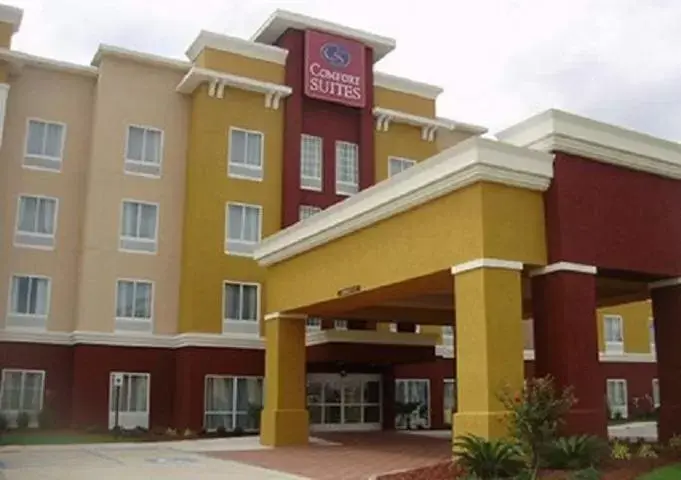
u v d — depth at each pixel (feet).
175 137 106.73
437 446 74.49
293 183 107.86
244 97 107.76
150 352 100.27
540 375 53.06
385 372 106.52
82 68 103.50
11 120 99.14
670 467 46.73
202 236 101.91
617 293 70.59
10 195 97.86
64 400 96.53
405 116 118.42
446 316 88.17
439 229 54.60
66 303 99.19
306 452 70.28
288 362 78.89
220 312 101.40
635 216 56.90
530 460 44.09
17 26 99.86
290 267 77.15
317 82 111.24
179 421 97.91
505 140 57.41
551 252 52.95
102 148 101.86
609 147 55.62
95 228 99.81
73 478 52.65
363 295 65.31
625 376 130.31
